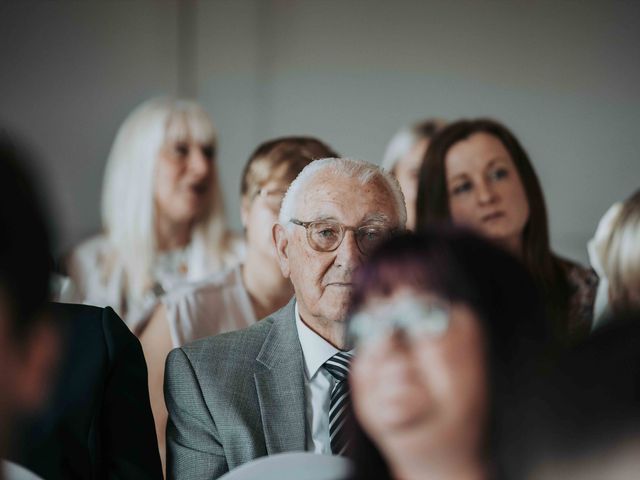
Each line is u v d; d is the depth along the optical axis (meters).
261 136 5.18
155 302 4.04
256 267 4.02
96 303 4.60
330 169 2.54
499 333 1.02
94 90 5.14
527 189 4.59
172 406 2.61
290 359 2.59
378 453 1.14
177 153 4.94
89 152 5.03
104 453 2.20
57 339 1.05
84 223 4.82
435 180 4.63
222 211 4.91
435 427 0.99
